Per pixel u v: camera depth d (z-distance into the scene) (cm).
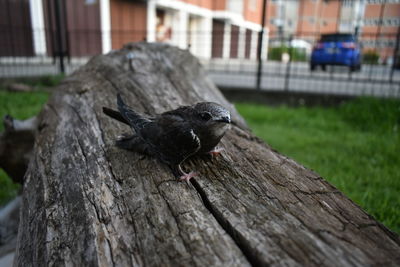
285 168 251
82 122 337
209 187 219
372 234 172
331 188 223
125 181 235
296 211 191
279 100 987
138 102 374
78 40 1530
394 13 2195
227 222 181
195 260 158
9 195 453
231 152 277
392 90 973
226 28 2816
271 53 1955
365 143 608
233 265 154
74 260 184
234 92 1034
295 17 3033
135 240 182
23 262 210
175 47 558
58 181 257
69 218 216
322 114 843
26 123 396
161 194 215
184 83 444
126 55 492
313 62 1266
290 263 149
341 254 154
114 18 1827
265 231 171
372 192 421
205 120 232
